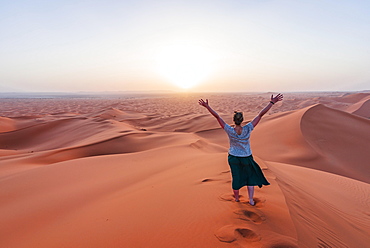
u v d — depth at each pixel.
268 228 3.49
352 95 129.00
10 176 10.61
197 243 3.17
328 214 5.43
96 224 4.34
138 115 85.44
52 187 8.59
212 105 141.62
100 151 23.42
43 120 64.31
